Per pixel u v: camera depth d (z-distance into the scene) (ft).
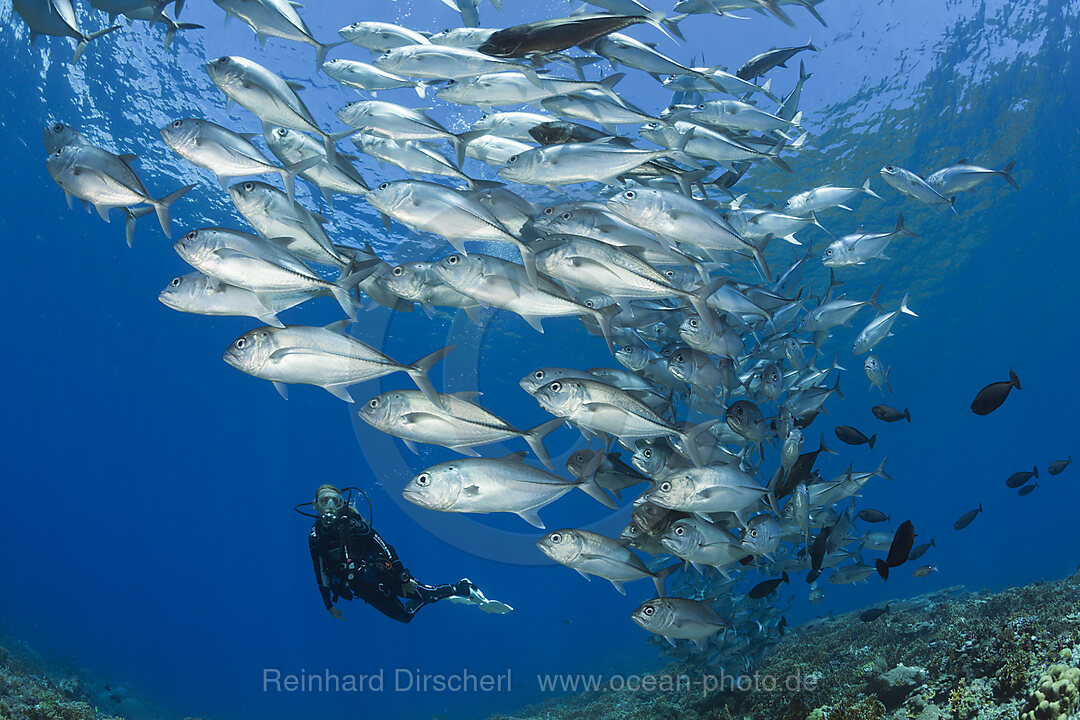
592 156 14.10
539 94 14.87
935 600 55.21
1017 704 15.25
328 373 12.12
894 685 20.45
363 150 15.94
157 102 62.23
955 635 26.66
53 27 14.73
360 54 49.16
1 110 69.56
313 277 12.44
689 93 20.88
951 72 55.77
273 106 14.14
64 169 12.86
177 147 12.99
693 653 30.45
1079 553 172.86
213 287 12.34
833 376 138.31
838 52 50.62
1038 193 81.76
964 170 25.91
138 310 123.75
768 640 30.48
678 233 14.35
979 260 97.30
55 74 61.41
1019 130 66.39
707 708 30.40
